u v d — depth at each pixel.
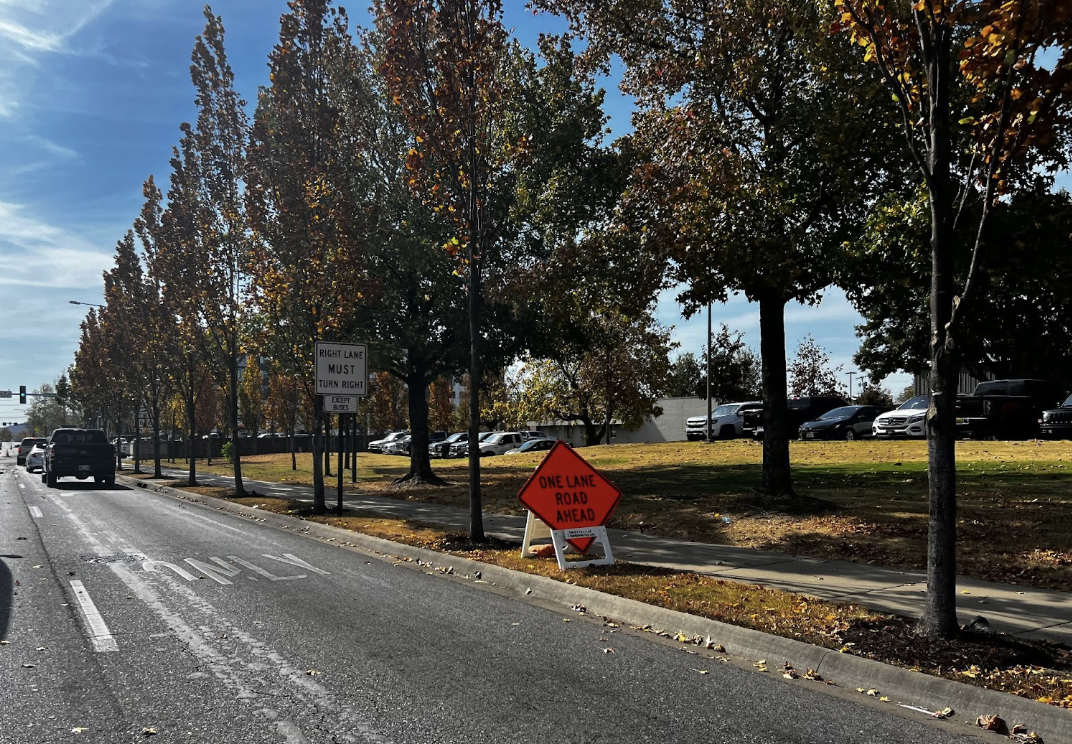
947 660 5.63
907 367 42.00
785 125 12.33
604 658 6.26
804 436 32.28
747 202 11.84
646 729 4.70
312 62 17.25
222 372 24.41
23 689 5.39
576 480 10.06
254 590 8.90
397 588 9.15
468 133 12.12
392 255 21.44
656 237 11.73
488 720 4.81
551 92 18.11
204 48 21.89
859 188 12.12
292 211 17.03
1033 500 12.30
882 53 6.81
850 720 4.92
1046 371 37.69
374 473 31.98
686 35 13.21
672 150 12.12
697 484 18.19
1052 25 5.66
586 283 13.29
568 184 18.08
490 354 22.16
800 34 11.71
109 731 4.62
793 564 9.56
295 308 17.75
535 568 9.73
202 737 4.54
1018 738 4.63
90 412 53.59
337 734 4.57
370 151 22.08
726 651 6.55
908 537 10.61
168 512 18.45
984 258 10.79
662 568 9.55
